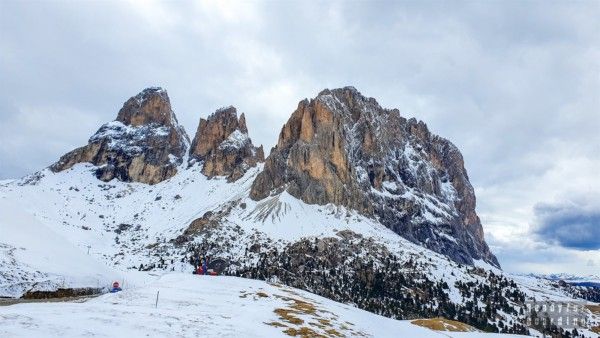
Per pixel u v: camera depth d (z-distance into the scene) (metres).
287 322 48.84
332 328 50.53
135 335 30.58
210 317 44.00
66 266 71.12
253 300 62.66
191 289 67.19
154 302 52.03
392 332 60.00
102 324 32.22
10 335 24.80
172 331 33.88
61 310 36.81
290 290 81.62
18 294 56.28
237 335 36.53
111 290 72.44
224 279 82.50
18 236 72.69
